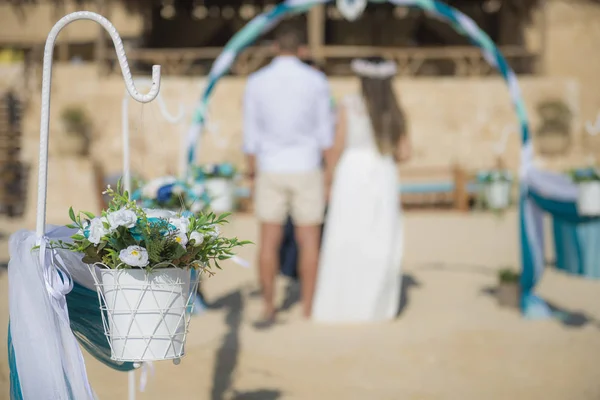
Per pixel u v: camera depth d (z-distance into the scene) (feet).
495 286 27.91
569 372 17.67
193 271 9.62
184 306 8.53
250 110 22.48
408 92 59.82
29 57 67.31
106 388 16.62
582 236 28.37
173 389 16.57
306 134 22.34
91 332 9.61
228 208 23.03
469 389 16.49
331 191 23.09
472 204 57.31
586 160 60.34
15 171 54.80
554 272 29.94
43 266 8.29
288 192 22.58
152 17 73.41
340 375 17.53
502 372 17.70
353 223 22.61
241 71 64.69
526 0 68.59
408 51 64.18
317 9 63.46
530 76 67.41
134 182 17.90
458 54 64.03
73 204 53.62
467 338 20.68
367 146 22.80
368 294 22.65
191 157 23.58
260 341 20.51
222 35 78.07
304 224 22.74
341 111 22.68
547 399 15.81
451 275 30.27
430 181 58.29
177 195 19.07
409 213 54.34
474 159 59.88
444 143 59.98
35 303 8.25
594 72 66.33
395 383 16.90
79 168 54.29
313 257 22.88
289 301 25.66
